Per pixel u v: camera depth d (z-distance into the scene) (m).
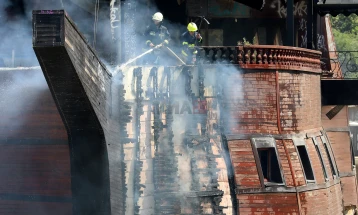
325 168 43.91
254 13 52.91
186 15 51.88
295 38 54.12
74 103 30.58
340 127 54.62
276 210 39.69
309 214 41.12
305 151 42.31
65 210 37.50
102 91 33.06
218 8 52.50
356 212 55.00
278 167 40.28
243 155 39.78
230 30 53.19
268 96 40.91
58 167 37.62
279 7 53.22
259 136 40.34
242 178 39.44
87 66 30.30
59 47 27.02
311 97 44.28
